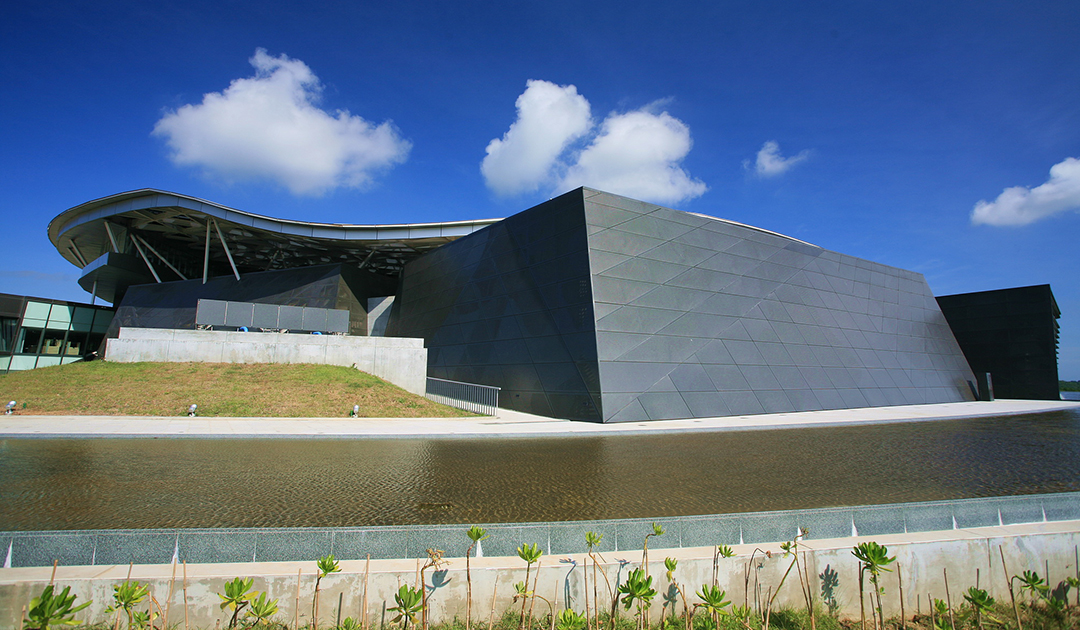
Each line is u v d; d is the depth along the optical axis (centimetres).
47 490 677
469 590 354
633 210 1961
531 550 357
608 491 736
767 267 2295
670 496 711
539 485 769
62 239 3675
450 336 2331
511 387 1942
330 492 703
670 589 398
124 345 1827
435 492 718
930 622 425
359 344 2034
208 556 389
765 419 1702
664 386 1744
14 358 3114
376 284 3141
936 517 493
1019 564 470
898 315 2856
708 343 1927
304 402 1641
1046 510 529
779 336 2158
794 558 415
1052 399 3147
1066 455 1091
